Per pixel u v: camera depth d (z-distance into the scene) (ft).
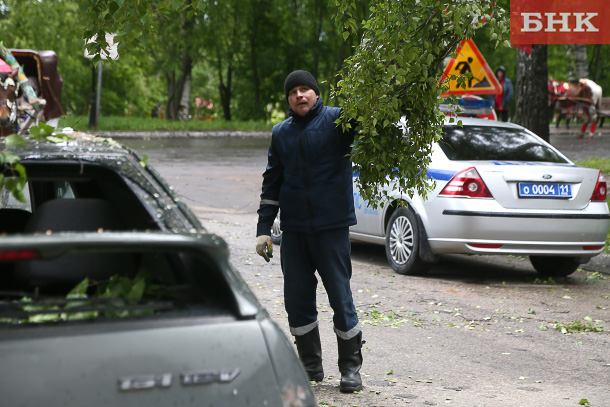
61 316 11.36
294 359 11.54
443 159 44.11
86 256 13.15
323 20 247.29
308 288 24.71
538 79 73.92
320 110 24.08
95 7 22.08
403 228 45.73
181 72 236.22
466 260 52.85
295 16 245.86
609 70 289.53
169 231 12.65
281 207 24.32
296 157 23.86
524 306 38.50
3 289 13.92
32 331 10.42
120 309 11.19
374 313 35.78
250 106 260.21
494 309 37.58
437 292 41.01
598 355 30.25
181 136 180.55
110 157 14.97
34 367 10.14
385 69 23.38
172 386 10.58
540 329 34.04
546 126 74.28
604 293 42.50
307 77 23.89
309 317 24.95
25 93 57.52
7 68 54.49
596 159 98.37
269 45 248.11
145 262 14.08
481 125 47.21
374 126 23.02
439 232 43.06
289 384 11.23
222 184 87.76
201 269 12.18
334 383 25.44
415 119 24.34
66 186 19.85
